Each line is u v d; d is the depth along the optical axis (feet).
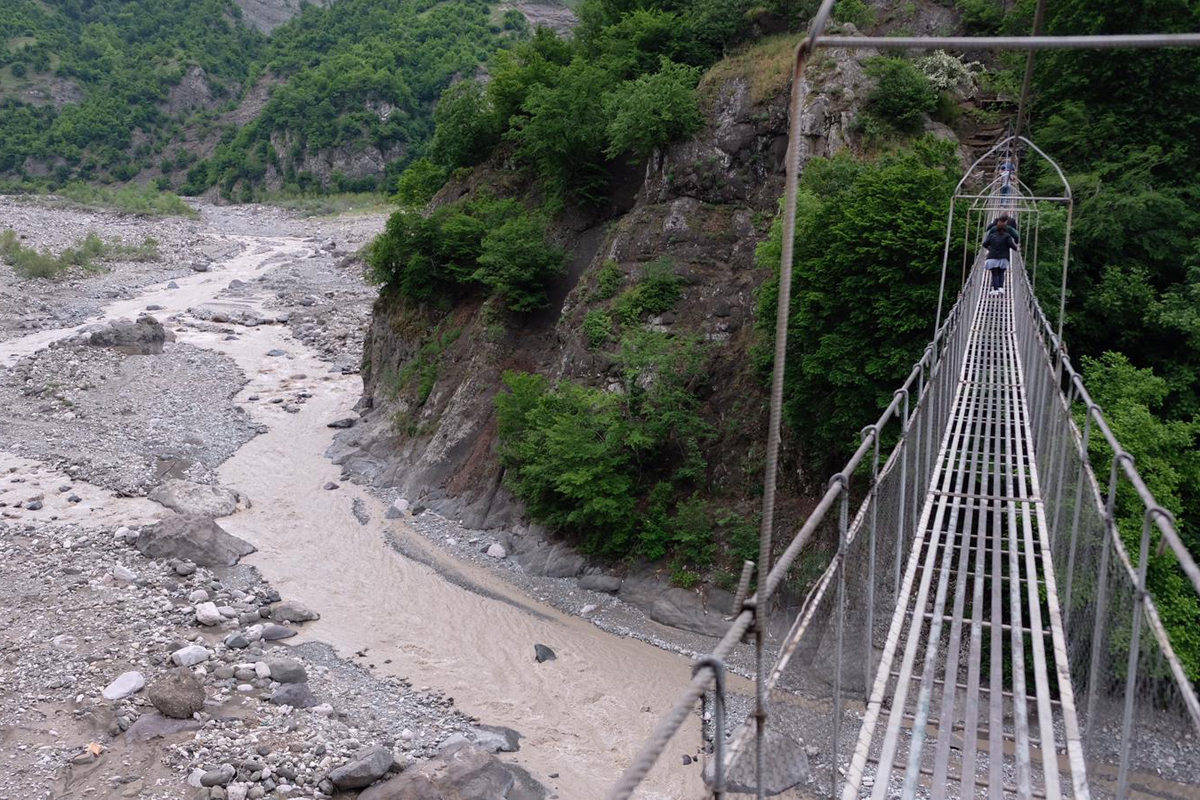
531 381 117.50
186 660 76.23
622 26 153.79
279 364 188.65
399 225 150.30
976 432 53.88
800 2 141.28
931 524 46.01
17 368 168.96
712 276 117.39
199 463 135.85
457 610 93.71
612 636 88.69
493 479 118.52
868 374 82.89
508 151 163.22
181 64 605.73
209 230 361.92
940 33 129.80
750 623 16.67
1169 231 89.76
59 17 653.30
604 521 99.81
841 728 28.73
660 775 66.28
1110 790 27.43
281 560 104.99
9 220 326.24
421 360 146.92
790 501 94.02
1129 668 23.88
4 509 111.75
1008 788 29.76
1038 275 86.48
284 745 65.21
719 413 105.19
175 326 210.18
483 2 589.32
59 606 85.66
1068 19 102.06
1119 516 70.13
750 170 122.72
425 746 67.72
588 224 143.95
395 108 488.85
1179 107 98.07
